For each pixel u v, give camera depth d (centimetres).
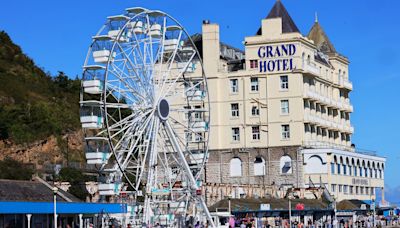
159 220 8381
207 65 14350
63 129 13638
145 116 8431
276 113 14038
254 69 14175
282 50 14062
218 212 9744
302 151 13862
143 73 8475
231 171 14162
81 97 8231
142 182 9500
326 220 12525
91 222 8225
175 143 8681
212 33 14400
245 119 14162
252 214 10888
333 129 15725
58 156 13050
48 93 15225
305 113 14225
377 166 16600
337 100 16162
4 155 11988
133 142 8425
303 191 13212
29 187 7769
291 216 11612
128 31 8469
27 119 13100
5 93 13838
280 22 14125
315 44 16275
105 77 8069
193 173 9219
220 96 14312
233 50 15550
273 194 13200
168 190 8438
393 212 16150
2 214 6788
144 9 8600
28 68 15812
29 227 6831
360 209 13250
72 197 8231
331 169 13962
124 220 8369
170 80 9044
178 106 13538
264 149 14012
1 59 15362
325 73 15575
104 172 8275
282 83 14062
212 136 14262
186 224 8844
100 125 8256
